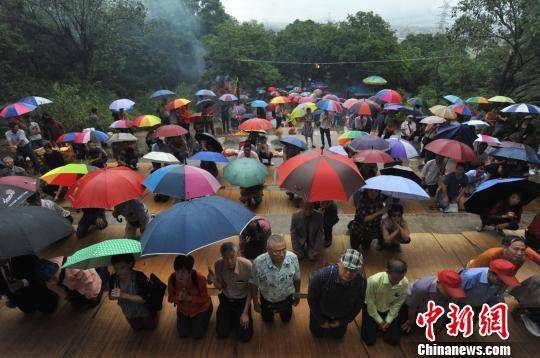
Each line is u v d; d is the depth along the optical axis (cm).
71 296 449
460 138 787
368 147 748
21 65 1891
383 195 597
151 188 503
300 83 3931
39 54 1989
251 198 764
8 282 417
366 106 1188
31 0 1831
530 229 546
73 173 590
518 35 1404
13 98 1694
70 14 1955
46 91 1794
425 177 820
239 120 1838
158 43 2892
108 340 420
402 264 368
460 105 1218
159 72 2831
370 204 555
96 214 650
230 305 417
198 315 409
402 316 418
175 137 891
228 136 1634
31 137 1053
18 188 502
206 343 414
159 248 344
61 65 2095
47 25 2023
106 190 477
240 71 2984
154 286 402
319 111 1814
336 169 457
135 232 616
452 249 599
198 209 371
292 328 436
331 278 362
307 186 446
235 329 428
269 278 387
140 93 2659
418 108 1428
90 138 964
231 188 881
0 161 791
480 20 1425
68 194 502
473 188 802
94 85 2141
